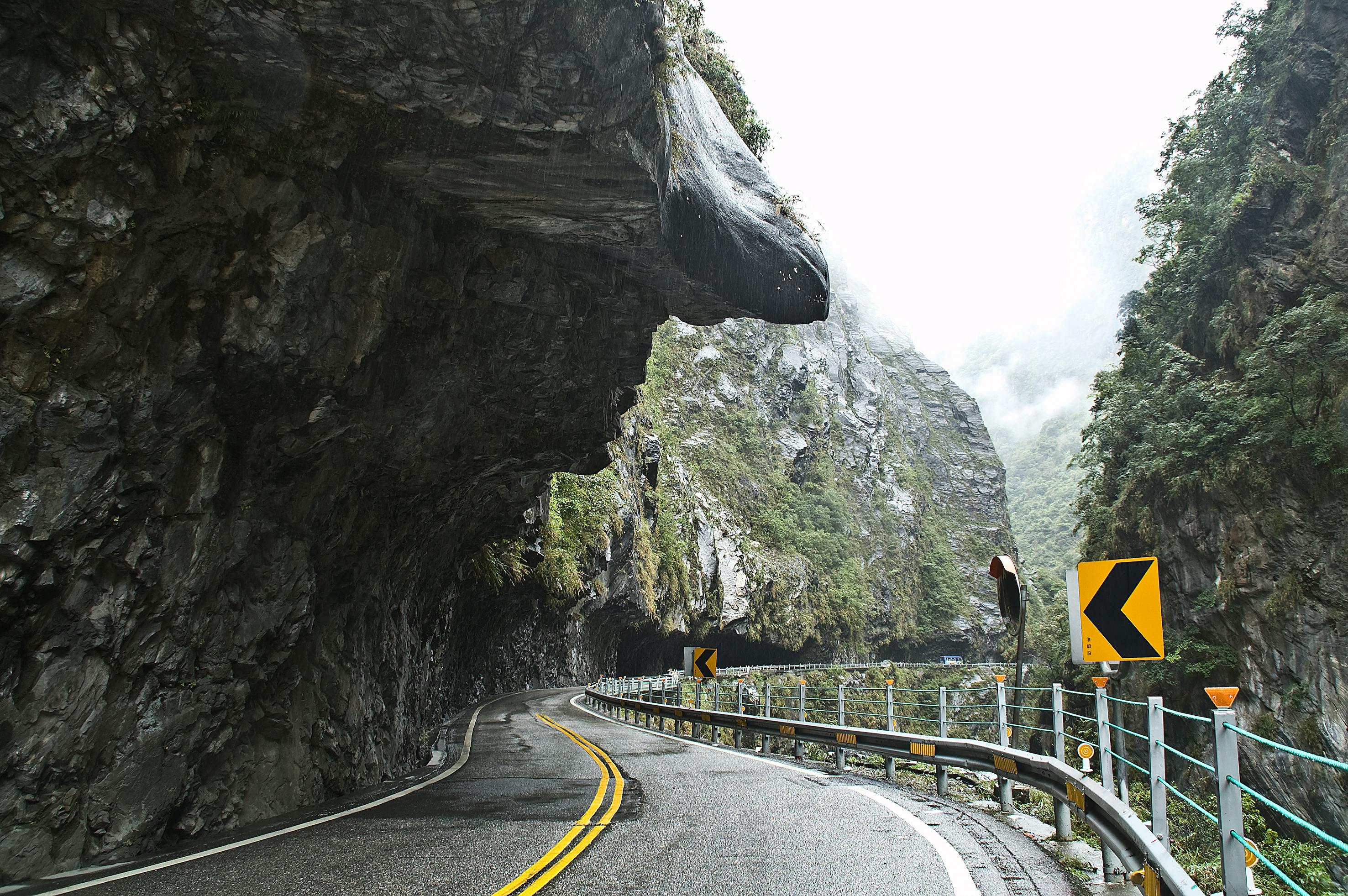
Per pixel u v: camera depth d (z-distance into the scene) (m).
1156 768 4.88
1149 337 38.91
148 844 7.23
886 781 11.70
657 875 5.79
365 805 9.30
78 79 5.84
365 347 9.23
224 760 8.54
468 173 8.98
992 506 172.12
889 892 5.31
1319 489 26.30
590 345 13.99
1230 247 33.03
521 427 14.73
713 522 92.00
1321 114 30.89
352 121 7.82
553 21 7.08
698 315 15.18
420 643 18.17
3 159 5.68
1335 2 30.94
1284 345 27.44
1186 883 3.78
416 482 13.02
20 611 6.20
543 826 7.82
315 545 10.37
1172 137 39.81
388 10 6.62
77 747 6.58
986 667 95.44
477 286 10.98
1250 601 27.47
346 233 8.53
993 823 8.07
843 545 118.94
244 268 7.75
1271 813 26.02
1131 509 35.53
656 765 13.57
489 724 24.05
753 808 8.87
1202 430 30.44
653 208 10.04
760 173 14.66
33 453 6.23
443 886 5.49
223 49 6.59
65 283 6.21
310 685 10.52
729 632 88.25
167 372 7.27
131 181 6.48
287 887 5.50
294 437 9.16
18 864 6.02
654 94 8.55
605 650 71.25
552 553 45.38
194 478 7.79
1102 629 6.11
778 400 126.00
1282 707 25.89
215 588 8.26
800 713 15.76
